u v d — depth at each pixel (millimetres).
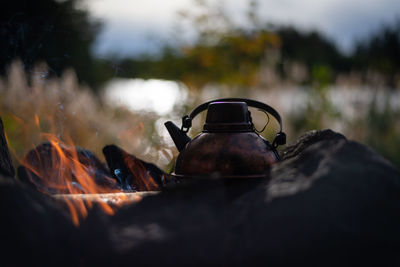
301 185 708
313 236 669
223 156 858
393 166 740
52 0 3338
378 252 670
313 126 2756
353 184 702
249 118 925
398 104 3039
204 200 718
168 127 983
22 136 2047
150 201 737
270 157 882
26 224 662
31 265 654
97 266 660
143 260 654
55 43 3229
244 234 681
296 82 2910
